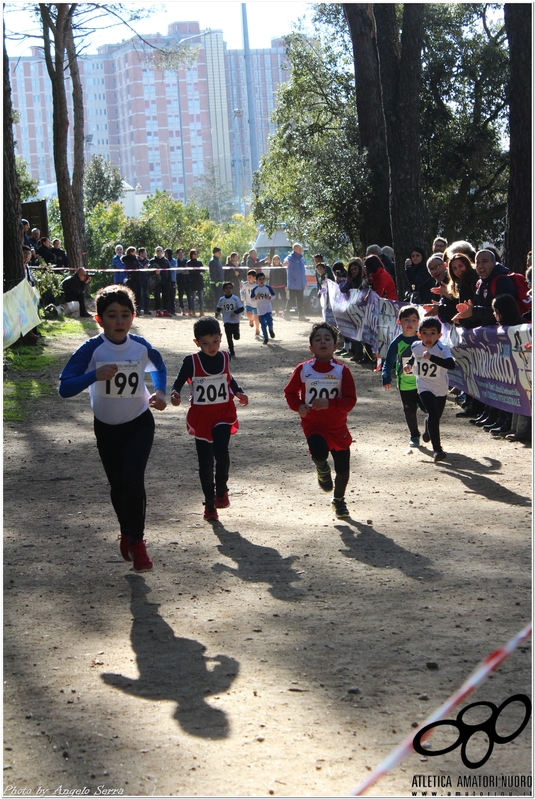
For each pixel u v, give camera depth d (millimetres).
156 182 137875
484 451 8648
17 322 15953
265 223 28219
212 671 4031
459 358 10164
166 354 17000
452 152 27172
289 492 7457
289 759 3275
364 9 21703
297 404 6562
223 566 5547
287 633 4449
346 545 5918
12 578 5391
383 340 13641
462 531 6148
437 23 27172
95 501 7219
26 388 13055
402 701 3707
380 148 21891
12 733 3498
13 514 6844
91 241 39188
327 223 22531
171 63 31312
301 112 27984
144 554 5266
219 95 138500
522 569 5340
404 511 6719
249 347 18688
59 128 29312
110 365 5012
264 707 3674
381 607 4777
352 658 4129
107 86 140375
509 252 13250
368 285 14492
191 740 3420
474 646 4234
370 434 9742
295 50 27875
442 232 29344
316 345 6445
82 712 3664
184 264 26844
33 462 8672
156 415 11352
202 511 6883
